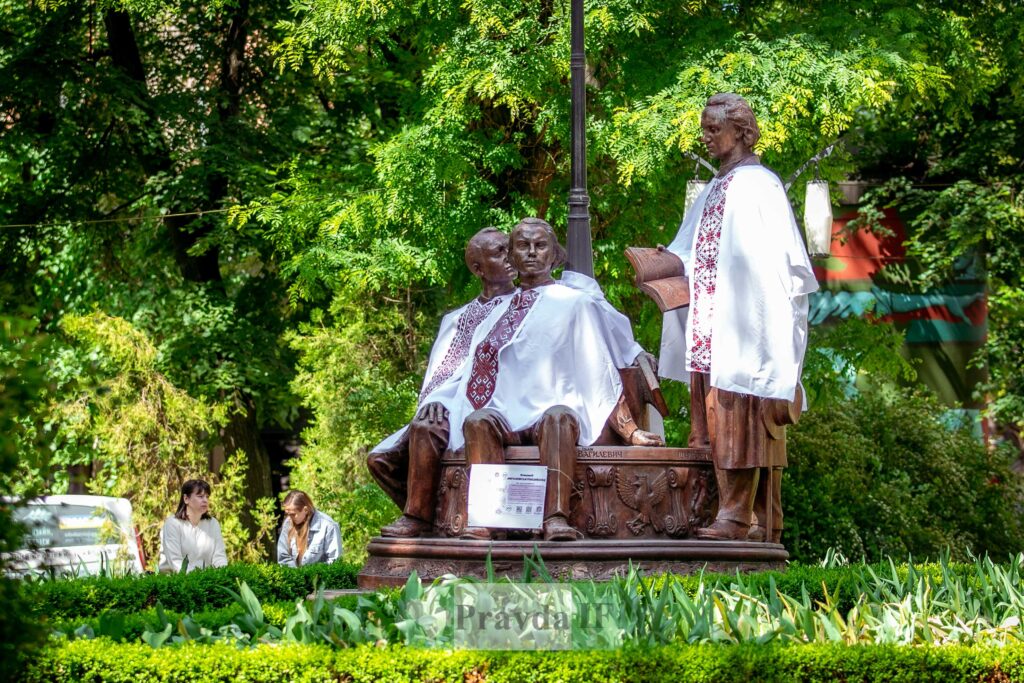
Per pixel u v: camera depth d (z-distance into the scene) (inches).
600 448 335.0
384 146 651.5
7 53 770.8
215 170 773.3
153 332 810.2
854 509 660.7
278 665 221.8
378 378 725.3
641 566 322.3
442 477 348.2
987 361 909.2
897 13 623.5
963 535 699.4
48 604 315.6
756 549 335.3
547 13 636.1
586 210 401.7
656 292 355.9
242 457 717.3
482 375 349.4
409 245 641.0
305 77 827.4
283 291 857.5
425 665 221.3
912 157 951.6
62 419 657.0
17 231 765.9
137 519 686.5
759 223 348.2
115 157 803.4
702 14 656.4
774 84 576.1
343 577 403.5
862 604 271.0
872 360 710.5
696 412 354.6
